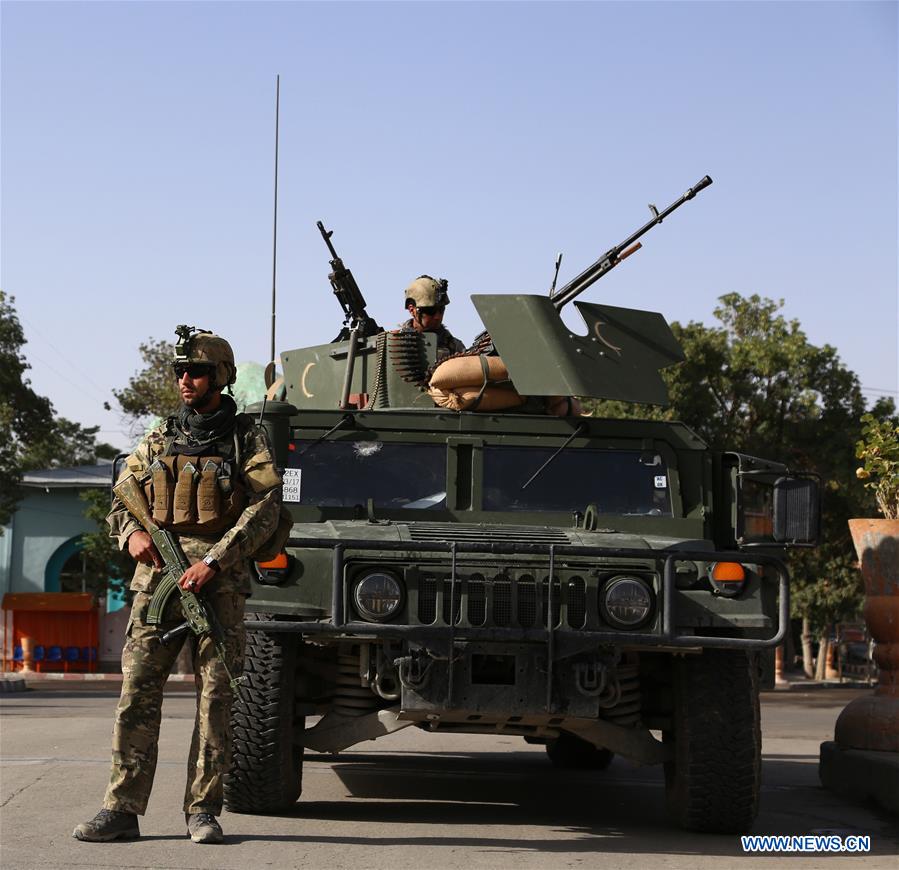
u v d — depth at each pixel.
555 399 7.48
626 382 7.32
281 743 6.03
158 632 5.24
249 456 5.26
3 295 34.38
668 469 7.18
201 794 5.28
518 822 6.47
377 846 5.39
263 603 5.76
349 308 8.66
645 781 8.72
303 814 6.35
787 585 5.83
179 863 4.81
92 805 6.20
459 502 7.03
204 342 5.26
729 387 33.59
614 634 5.68
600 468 7.17
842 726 8.33
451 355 7.44
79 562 39.25
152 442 5.31
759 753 6.08
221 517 5.20
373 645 6.01
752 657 6.25
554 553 5.68
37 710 16.58
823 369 34.06
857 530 8.62
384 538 5.92
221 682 5.21
